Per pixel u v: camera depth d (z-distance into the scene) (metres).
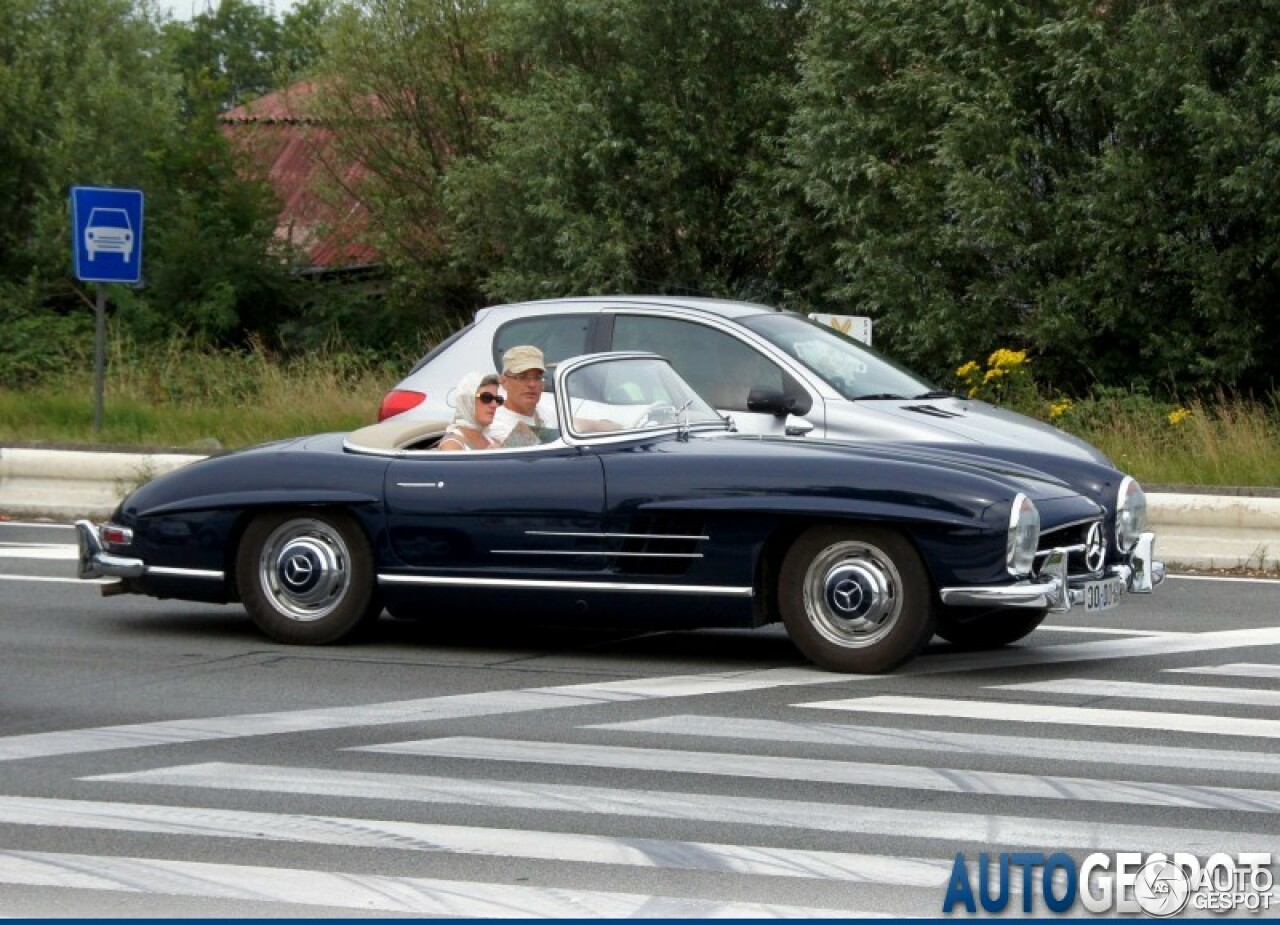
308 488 11.05
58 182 36.75
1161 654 11.25
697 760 8.35
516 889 6.40
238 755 8.44
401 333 38.28
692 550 10.34
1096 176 26.08
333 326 37.59
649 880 6.52
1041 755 8.49
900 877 6.57
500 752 8.51
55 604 13.03
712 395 13.15
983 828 7.24
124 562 11.44
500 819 7.34
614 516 10.44
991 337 27.33
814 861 6.77
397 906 6.21
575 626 10.91
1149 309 26.62
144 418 22.92
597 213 32.88
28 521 18.23
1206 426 19.19
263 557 11.28
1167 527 15.60
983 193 26.56
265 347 37.75
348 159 38.38
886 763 8.30
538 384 11.02
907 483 10.00
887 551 10.15
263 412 23.19
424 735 8.86
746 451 10.43
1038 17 27.41
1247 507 15.32
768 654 11.11
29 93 37.25
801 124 29.70
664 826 7.24
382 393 24.14
